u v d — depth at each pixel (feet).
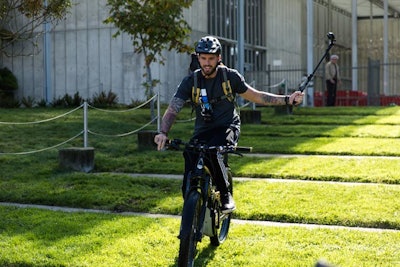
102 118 71.77
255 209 31.30
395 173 40.40
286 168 42.83
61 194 36.47
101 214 31.81
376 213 30.17
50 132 60.34
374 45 172.45
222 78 22.79
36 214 31.89
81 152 44.24
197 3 103.96
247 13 120.78
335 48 159.84
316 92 114.42
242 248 25.16
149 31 65.31
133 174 43.86
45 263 24.04
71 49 102.63
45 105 96.27
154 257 24.45
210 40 22.29
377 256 23.93
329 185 37.04
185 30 66.95
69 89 103.04
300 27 145.18
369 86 106.93
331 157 48.01
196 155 22.57
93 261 24.08
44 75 103.04
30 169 44.68
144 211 33.09
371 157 48.08
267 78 118.11
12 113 76.18
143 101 93.61
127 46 98.94
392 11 171.63
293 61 140.87
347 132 61.31
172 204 33.53
